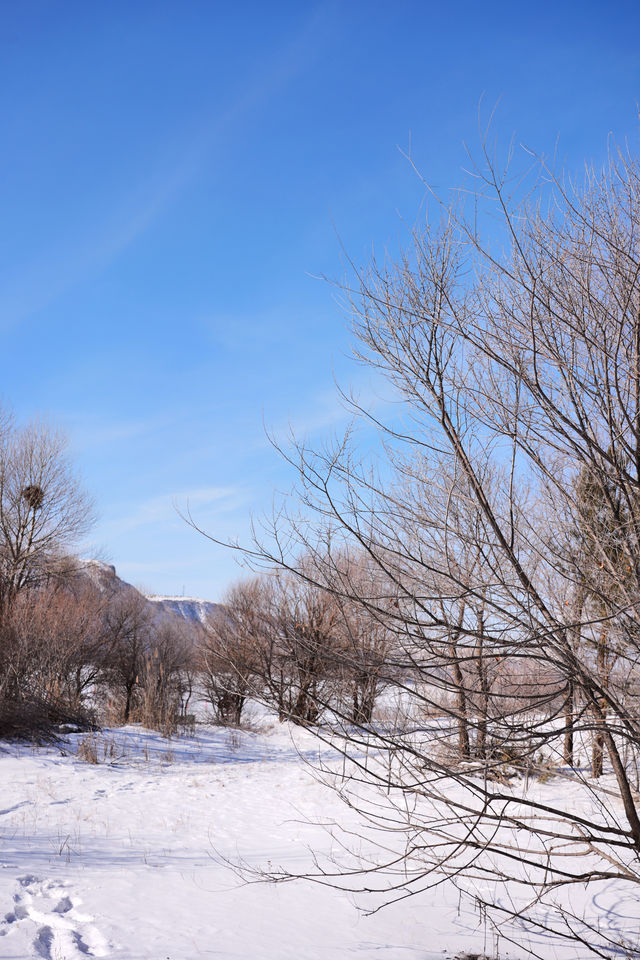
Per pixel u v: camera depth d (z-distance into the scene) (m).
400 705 4.25
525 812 7.62
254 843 9.50
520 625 3.86
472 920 6.57
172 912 6.42
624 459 4.00
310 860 8.38
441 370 4.23
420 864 7.99
